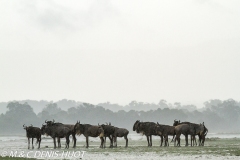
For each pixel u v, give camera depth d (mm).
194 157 74812
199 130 103688
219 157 73875
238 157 73125
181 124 104250
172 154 81000
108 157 78375
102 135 102500
